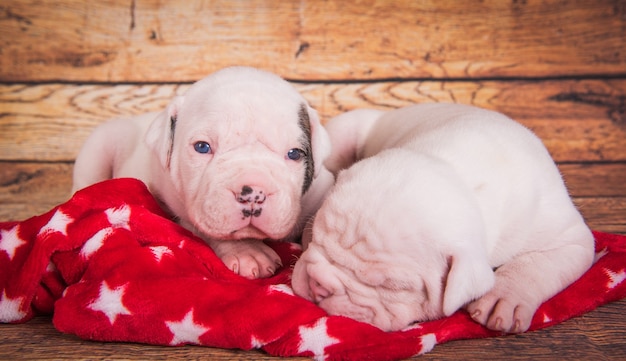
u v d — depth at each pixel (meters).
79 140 0.74
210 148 0.43
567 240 0.43
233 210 0.40
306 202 0.47
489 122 0.46
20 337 0.37
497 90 0.74
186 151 0.43
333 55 0.73
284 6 0.73
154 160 0.49
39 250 0.39
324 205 0.39
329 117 0.74
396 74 0.74
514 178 0.42
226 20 0.73
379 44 0.73
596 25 0.73
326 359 0.35
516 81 0.74
